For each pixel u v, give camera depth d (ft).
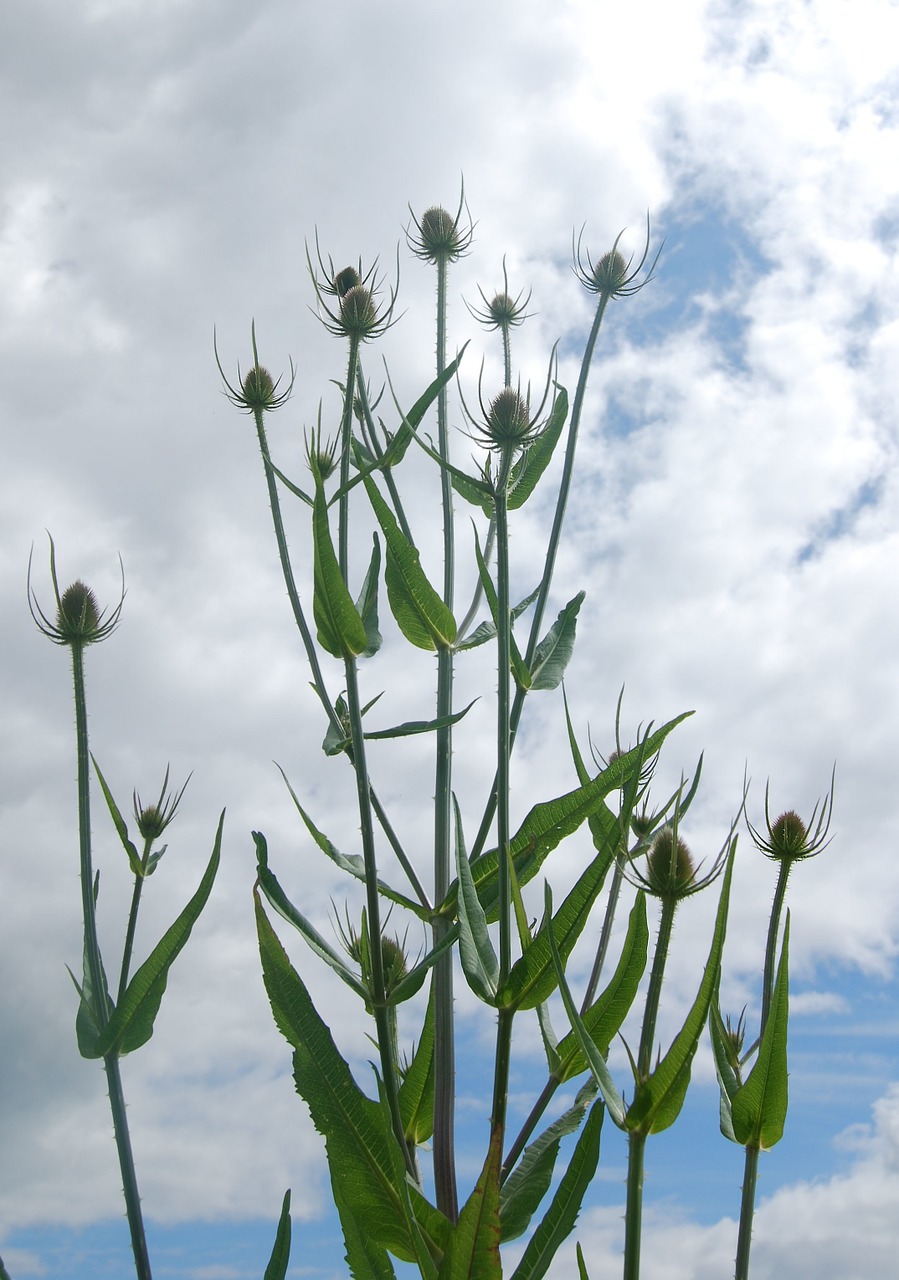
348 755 4.72
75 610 4.43
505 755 4.12
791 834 4.03
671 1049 3.54
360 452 5.29
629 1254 3.49
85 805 4.36
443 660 4.94
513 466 5.08
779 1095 3.78
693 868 3.65
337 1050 3.79
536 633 4.98
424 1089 4.60
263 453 5.11
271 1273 3.81
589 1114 3.80
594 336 5.32
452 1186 4.40
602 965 4.59
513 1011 4.00
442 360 5.46
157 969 4.24
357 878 4.61
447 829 4.80
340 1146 3.76
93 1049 4.19
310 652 4.82
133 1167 4.14
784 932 3.78
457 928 4.18
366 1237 3.77
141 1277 4.05
